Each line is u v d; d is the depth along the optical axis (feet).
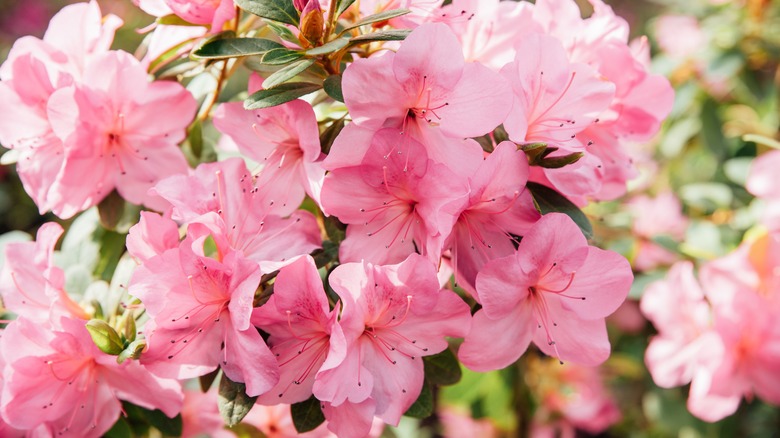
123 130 1.63
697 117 2.73
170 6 1.55
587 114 1.51
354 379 1.41
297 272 1.41
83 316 1.61
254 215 1.49
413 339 1.46
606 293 1.47
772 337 1.85
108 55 1.58
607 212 2.56
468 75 1.42
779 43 2.58
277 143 1.53
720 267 1.90
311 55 1.46
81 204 1.64
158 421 1.68
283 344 1.45
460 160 1.43
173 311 1.43
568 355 1.50
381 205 1.46
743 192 2.64
